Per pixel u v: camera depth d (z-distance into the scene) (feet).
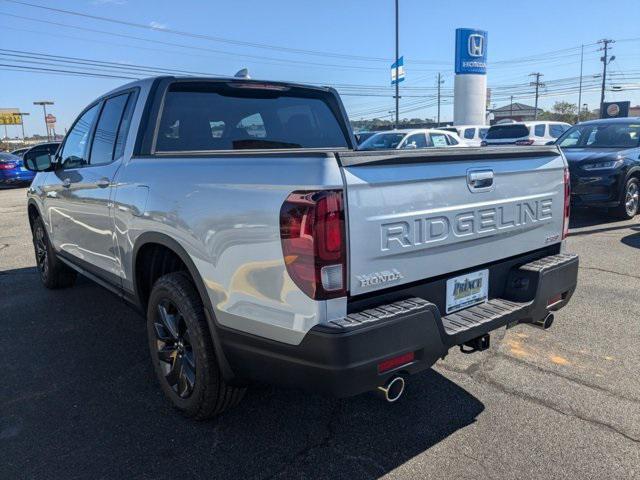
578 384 11.80
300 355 7.79
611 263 21.77
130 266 11.69
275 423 10.46
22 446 9.75
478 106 112.68
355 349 7.48
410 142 48.91
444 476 8.80
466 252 9.43
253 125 13.38
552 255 11.50
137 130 11.96
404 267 8.42
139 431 10.22
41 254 19.66
